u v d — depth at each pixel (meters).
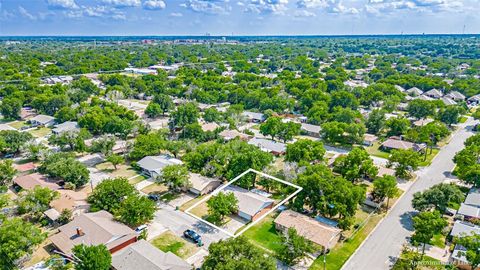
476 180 75.31
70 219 64.75
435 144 109.81
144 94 175.12
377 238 60.75
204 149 85.69
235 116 131.12
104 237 55.59
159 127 126.19
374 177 79.62
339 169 82.19
